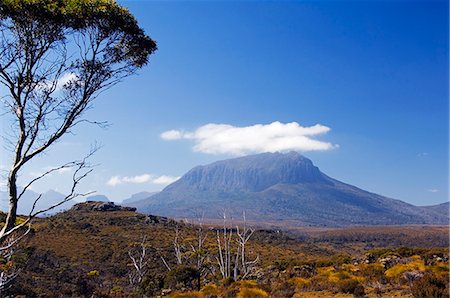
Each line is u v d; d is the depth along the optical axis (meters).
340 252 101.44
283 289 24.70
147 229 80.38
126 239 67.81
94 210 106.00
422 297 17.52
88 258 53.06
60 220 80.12
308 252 82.62
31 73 8.96
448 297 17.08
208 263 49.91
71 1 9.15
